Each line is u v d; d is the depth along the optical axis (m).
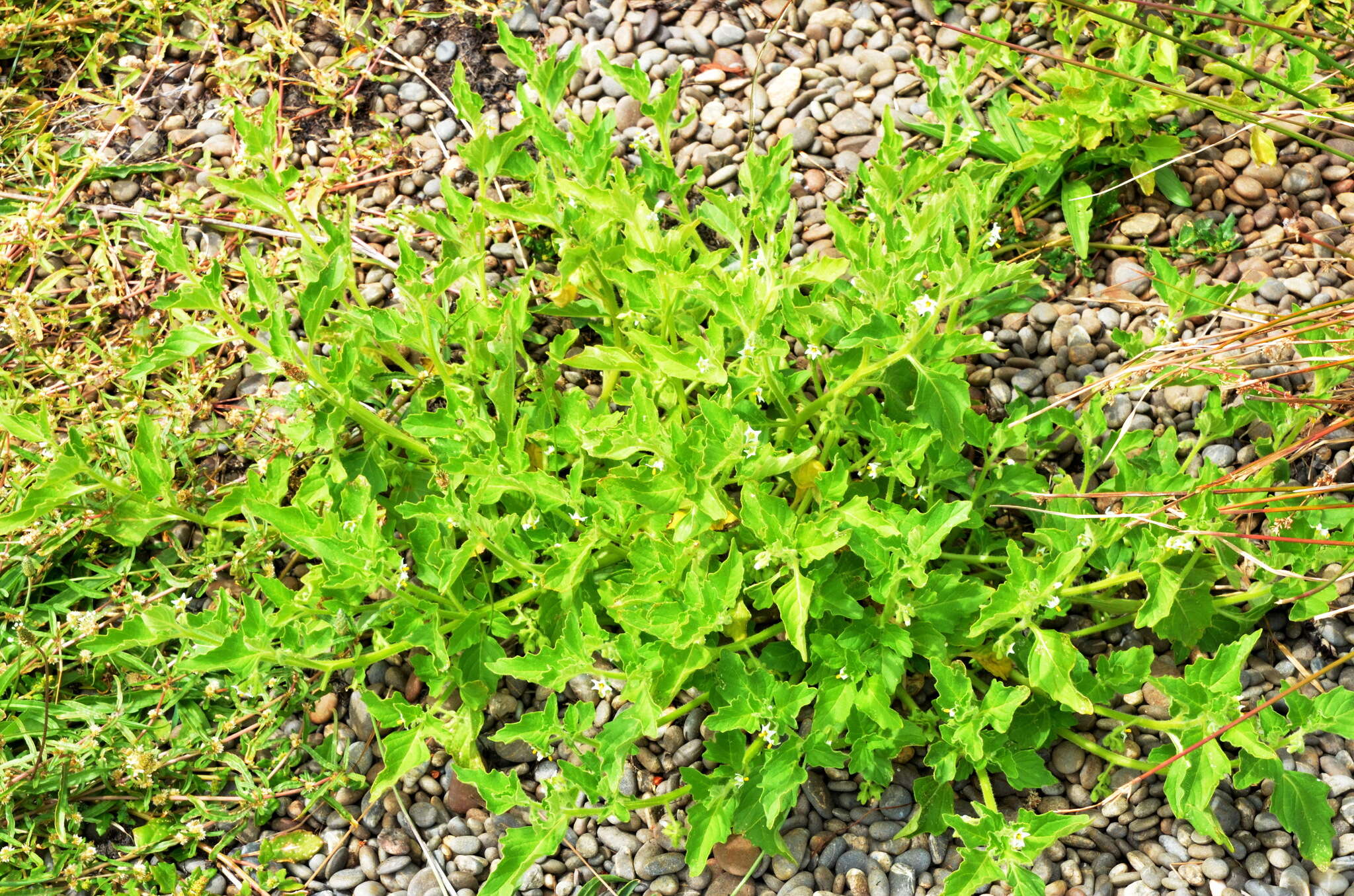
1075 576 0.85
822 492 0.82
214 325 0.95
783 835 0.85
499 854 0.85
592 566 0.85
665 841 0.85
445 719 0.85
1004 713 0.80
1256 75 0.88
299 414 0.89
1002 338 0.94
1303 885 0.82
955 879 0.78
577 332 0.90
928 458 0.87
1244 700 0.87
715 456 0.80
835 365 0.85
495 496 0.84
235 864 0.85
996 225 0.86
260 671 0.87
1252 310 0.89
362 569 0.81
